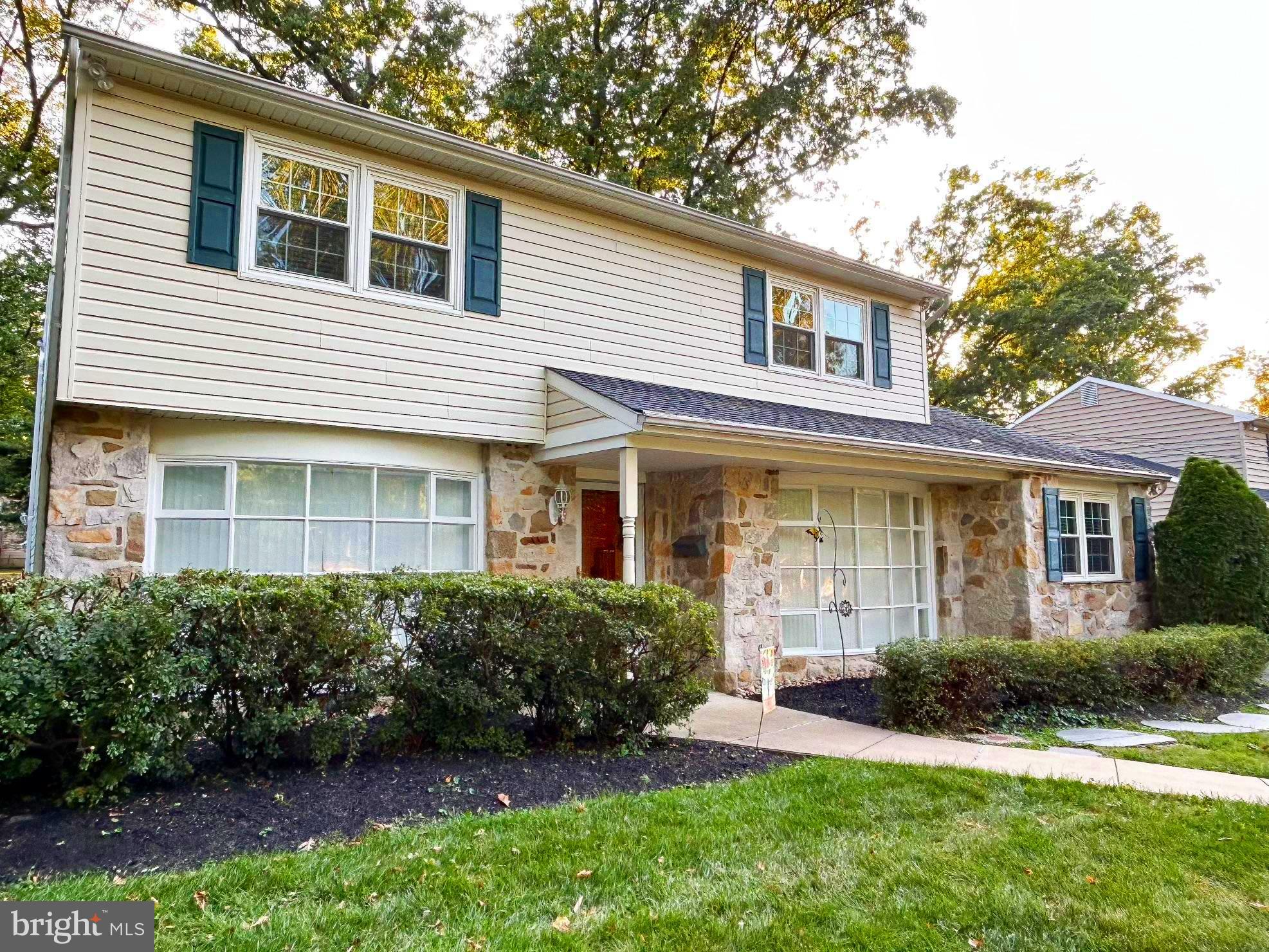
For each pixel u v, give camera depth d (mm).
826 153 17938
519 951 2518
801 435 7023
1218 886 3125
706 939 2629
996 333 24500
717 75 17375
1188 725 6512
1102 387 17438
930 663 6066
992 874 3191
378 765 4500
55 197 14875
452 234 7180
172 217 5801
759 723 6160
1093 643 7180
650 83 15578
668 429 6324
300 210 6422
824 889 3037
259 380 6062
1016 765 4891
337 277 6559
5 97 16125
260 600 4109
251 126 6199
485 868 3141
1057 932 2719
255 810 3742
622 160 16281
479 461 7359
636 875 3133
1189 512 11297
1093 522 11258
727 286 9141
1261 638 8711
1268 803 4129
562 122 15914
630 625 5000
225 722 4137
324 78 15367
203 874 3002
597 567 8523
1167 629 8797
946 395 24938
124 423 5695
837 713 6719
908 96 17344
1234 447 15180
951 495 10367
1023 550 9641
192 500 6016
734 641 7621
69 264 5359
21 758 3605
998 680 6352
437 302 7004
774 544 8109
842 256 9719
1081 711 6746
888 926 2744
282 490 6344
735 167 18047
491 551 7215
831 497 9117
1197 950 2605
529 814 3799
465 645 4801
